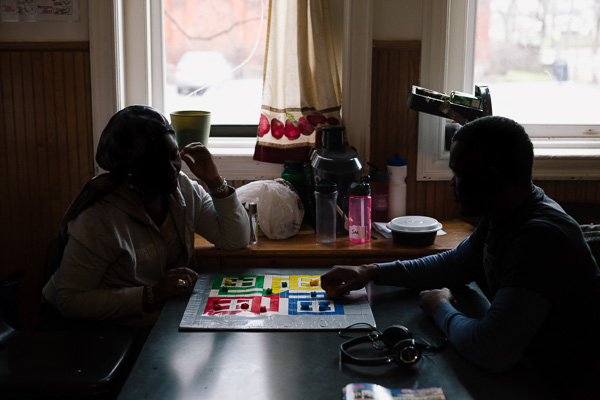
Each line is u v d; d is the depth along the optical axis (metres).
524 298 1.45
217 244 2.25
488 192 1.57
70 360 1.64
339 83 2.62
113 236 1.90
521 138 1.55
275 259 2.29
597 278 1.52
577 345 1.54
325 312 1.76
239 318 1.72
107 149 1.93
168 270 2.05
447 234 2.46
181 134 2.51
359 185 2.31
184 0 2.68
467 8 2.59
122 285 1.98
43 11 2.52
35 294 2.72
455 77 2.65
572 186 2.66
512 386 1.39
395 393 1.36
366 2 2.48
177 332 1.65
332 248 2.28
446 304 1.69
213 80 2.76
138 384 1.40
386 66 2.57
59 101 2.58
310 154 2.62
